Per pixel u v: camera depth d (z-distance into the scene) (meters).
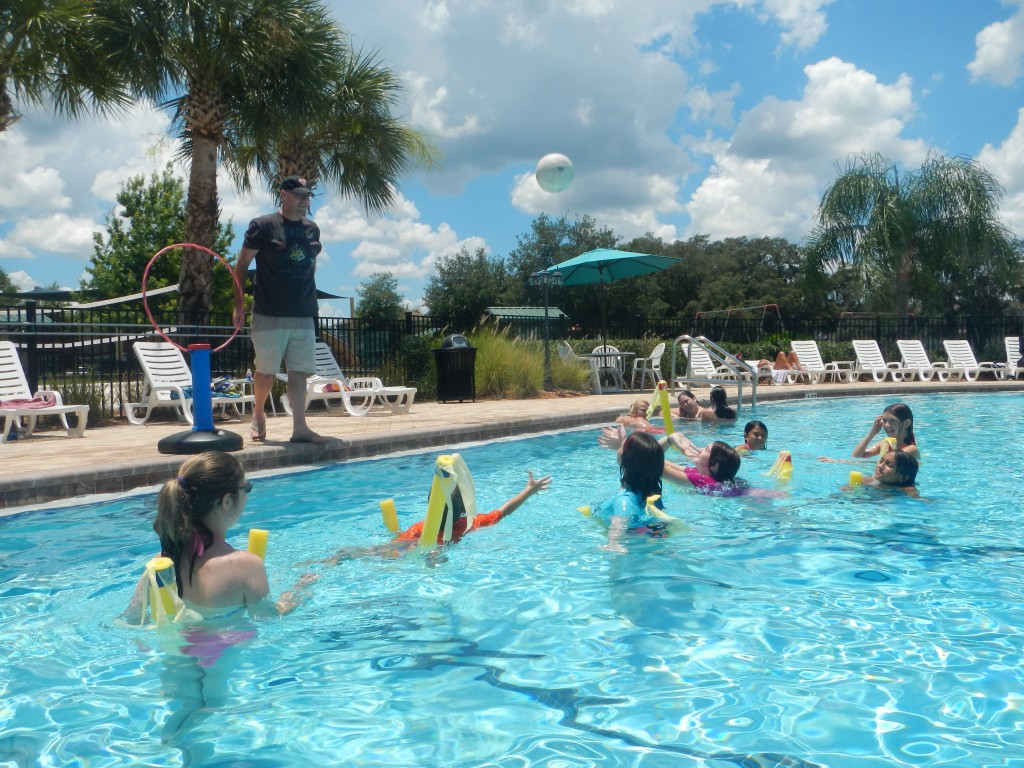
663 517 4.30
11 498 4.88
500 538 3.99
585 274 18.61
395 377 13.84
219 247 27.30
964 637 2.57
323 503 5.12
